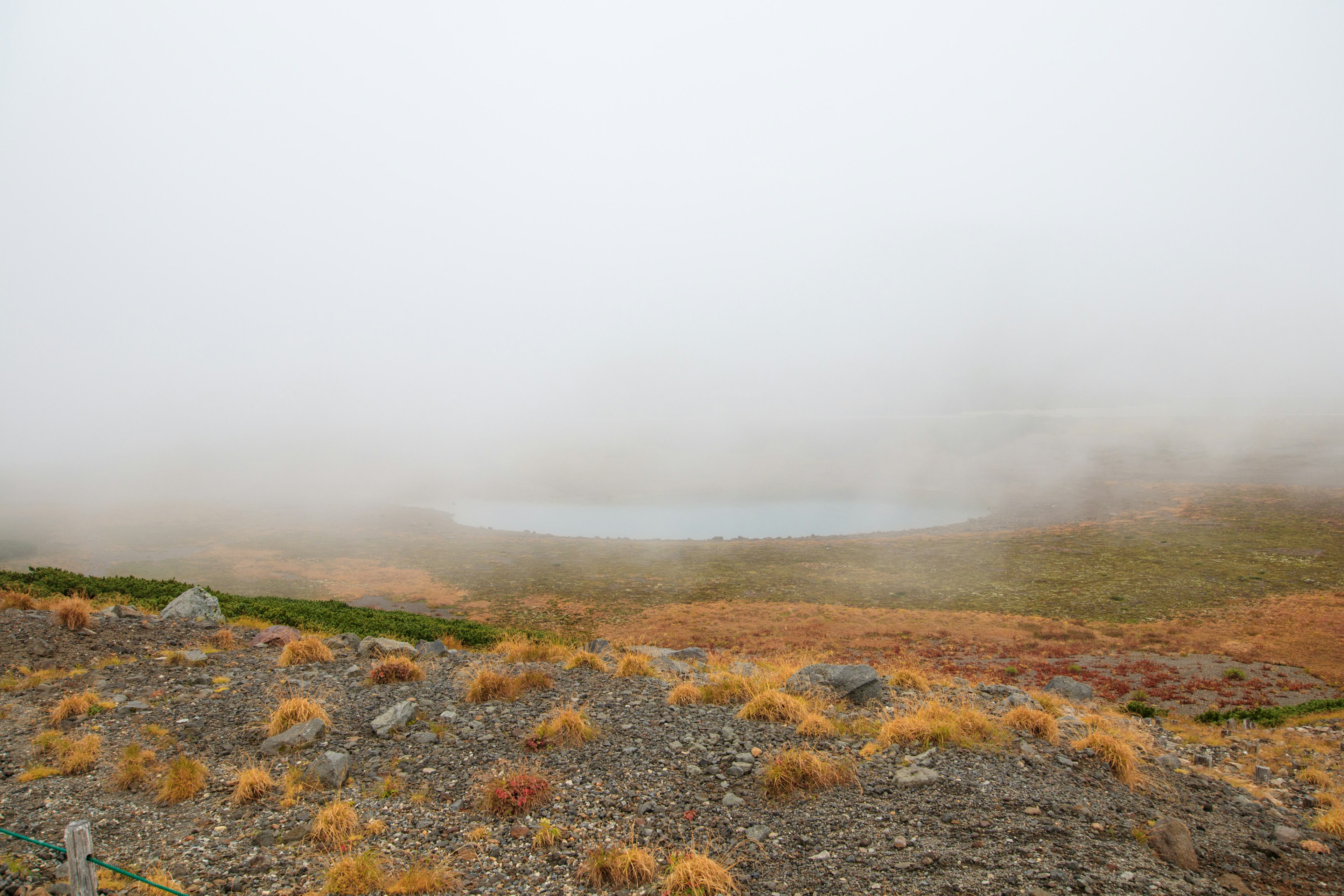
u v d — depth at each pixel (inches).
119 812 343.6
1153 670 1476.4
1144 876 313.7
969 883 302.8
